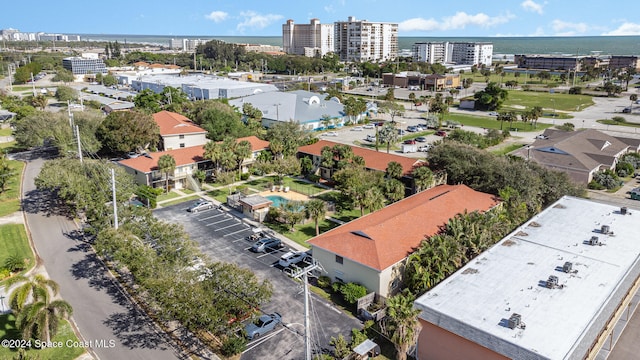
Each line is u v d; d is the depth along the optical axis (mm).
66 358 34938
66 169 63406
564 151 86188
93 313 41188
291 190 77125
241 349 35219
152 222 49125
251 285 36344
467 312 33000
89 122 94188
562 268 39188
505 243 44719
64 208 67250
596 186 80312
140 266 39906
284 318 40656
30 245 55281
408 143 112188
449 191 60312
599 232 47062
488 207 58438
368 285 43438
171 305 34062
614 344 37219
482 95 173125
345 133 126812
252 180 83062
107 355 35500
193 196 74188
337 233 48656
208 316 33375
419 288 41188
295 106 135250
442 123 143625
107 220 51812
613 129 132250
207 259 44125
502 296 35094
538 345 29047
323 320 40531
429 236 48594
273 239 55438
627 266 39531
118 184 61750
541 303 33969
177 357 35438
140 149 94000
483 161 67562
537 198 64000
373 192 60375
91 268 49750
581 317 32156
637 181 85250
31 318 34375
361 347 34406
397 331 32719
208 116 104625
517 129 134625
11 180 77875
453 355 32938
